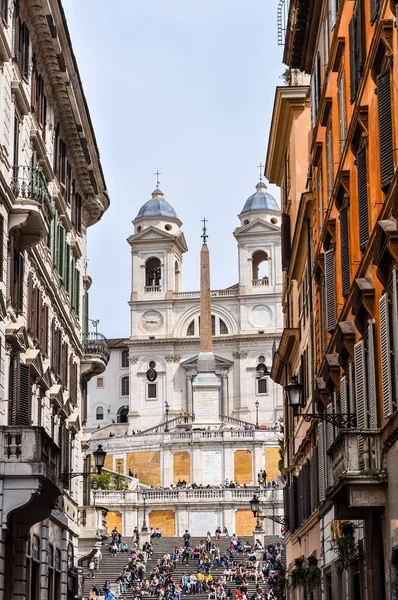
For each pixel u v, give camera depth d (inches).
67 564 1888.5
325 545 1464.1
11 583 1369.3
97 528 2118.6
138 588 3221.0
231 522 4188.0
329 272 1278.3
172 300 5689.0
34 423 1537.9
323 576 1494.8
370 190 985.5
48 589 1681.8
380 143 885.8
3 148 1310.3
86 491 2207.2
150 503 4259.4
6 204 1314.0
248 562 3508.9
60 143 1831.9
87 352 2129.7
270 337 5570.9
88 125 1929.1
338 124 1255.5
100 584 3361.2
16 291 1406.3
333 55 1254.3
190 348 5639.8
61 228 1833.2
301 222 1679.4
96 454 1482.5
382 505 919.0
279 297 5620.1
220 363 5595.5
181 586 3302.2
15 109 1418.6
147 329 5689.0
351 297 1077.1
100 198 2249.0
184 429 5108.3
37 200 1364.4
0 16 1284.4
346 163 1161.4
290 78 2003.0
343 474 922.7
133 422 5585.6
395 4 808.3
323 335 1398.9
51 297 1712.6
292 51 1660.9
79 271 2078.0
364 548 1059.3
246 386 5546.3
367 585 1011.3
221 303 5698.8
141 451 4916.3
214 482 4758.9
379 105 890.1
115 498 4259.4
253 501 2251.5
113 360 5989.2
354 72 1052.5
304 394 1775.3
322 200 1419.8
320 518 1481.3
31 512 1395.2
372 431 935.0
